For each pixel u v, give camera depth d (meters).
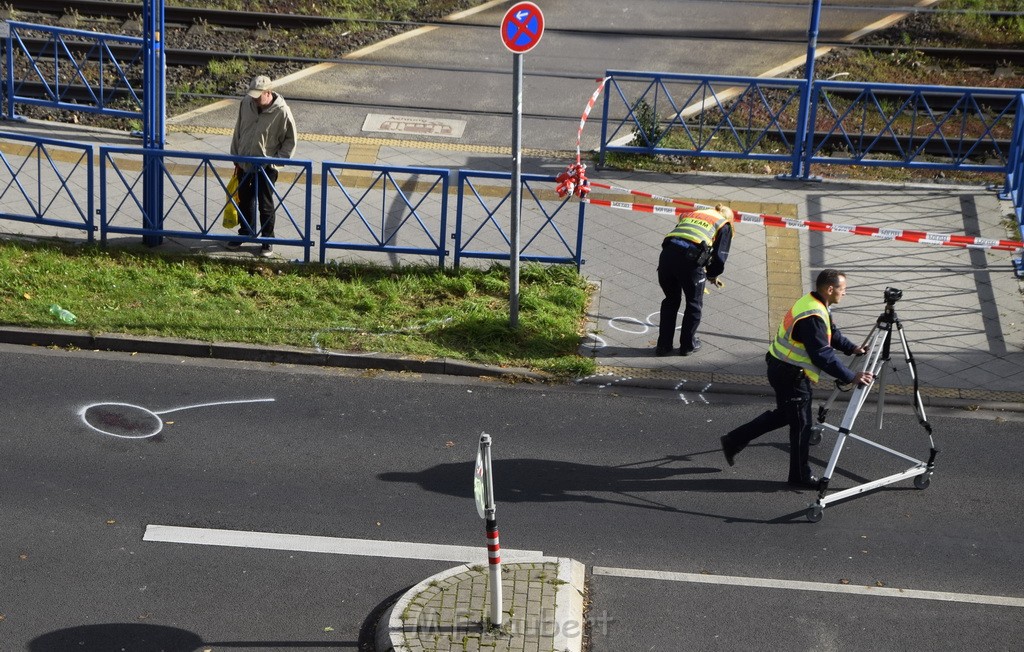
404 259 31.78
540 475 22.98
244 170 31.03
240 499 21.62
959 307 30.27
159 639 17.95
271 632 18.28
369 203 34.47
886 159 40.00
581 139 39.81
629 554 20.66
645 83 43.88
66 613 18.36
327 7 50.59
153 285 29.55
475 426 24.73
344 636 18.30
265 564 19.88
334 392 25.81
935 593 19.92
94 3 47.53
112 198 34.09
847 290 30.89
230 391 25.55
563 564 19.70
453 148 38.56
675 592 19.67
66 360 26.38
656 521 21.72
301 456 23.19
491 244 32.50
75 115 41.12
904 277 31.67
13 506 20.92
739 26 49.38
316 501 21.72
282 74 43.94
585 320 29.36
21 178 34.91
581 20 49.59
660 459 23.83
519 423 24.94
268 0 50.97
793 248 33.12
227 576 19.52
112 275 29.73
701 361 27.83
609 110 41.91
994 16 50.66
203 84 43.06
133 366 26.34
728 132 41.12
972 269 32.19
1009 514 22.31
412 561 20.17
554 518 21.61
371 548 20.45
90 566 19.52
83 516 20.81
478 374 26.94
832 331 22.53
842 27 49.59
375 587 19.48
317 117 40.38
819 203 35.84
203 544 20.28
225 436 23.70
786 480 23.30
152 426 23.89
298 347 27.16
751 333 29.08
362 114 40.75
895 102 43.44
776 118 37.91
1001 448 24.67
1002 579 20.38
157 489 21.78
